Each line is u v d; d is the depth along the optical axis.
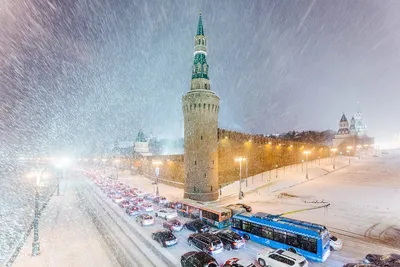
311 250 18.28
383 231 24.17
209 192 40.44
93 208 36.25
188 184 41.56
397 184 50.19
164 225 26.06
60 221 29.23
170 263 18.06
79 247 21.06
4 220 32.31
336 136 122.31
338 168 75.50
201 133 41.06
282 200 38.53
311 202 36.66
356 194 41.91
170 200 42.03
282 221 21.48
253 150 59.91
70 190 55.09
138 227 26.58
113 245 21.48
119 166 109.38
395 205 34.22
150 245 21.45
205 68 44.34
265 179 55.94
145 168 81.19
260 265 17.70
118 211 34.09
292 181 54.97
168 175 62.16
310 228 19.34
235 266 15.98
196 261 16.52
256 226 22.23
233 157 53.22
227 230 22.67
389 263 16.20
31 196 51.00
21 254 19.77
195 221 25.75
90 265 17.83
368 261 17.20
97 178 70.81
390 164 80.00
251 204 36.38
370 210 31.88
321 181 55.97
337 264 17.55
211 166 41.06
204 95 41.00
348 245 20.92
